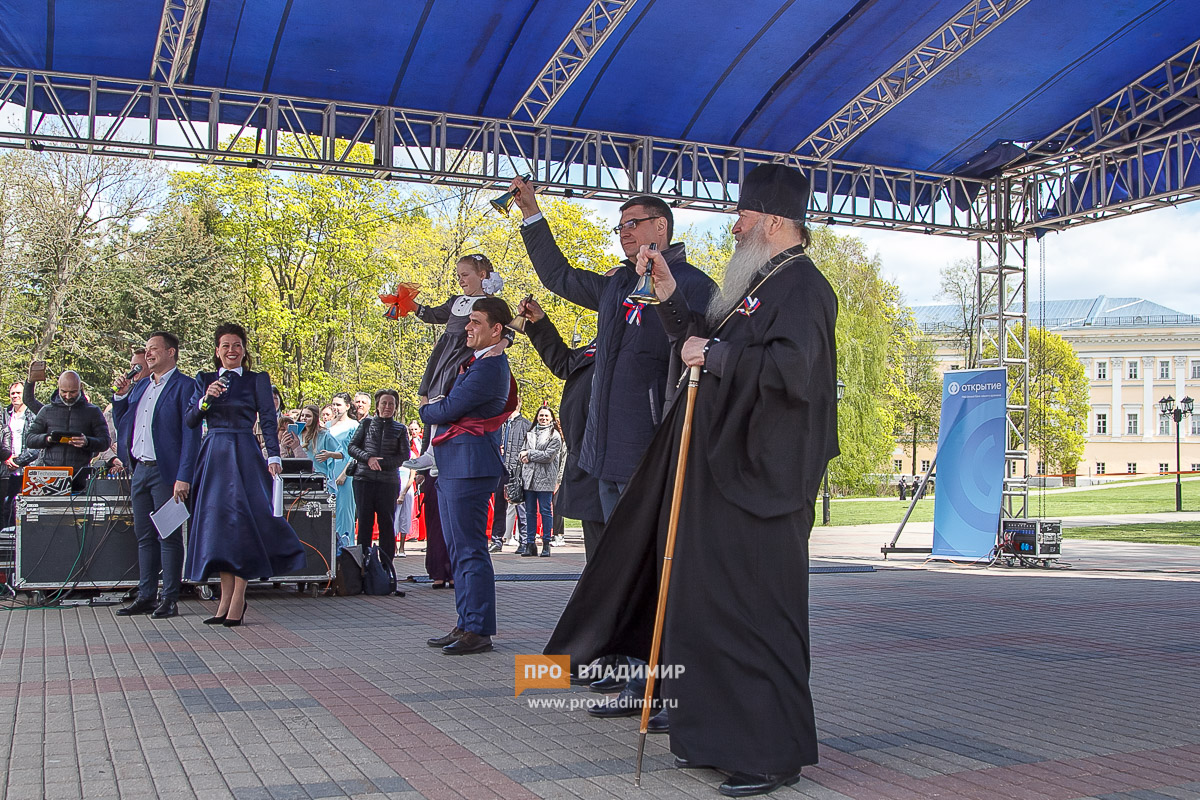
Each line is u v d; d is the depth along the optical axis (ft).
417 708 14.03
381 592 28.19
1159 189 40.73
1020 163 45.50
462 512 18.84
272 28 33.94
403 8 33.37
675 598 11.00
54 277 103.91
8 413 35.91
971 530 44.39
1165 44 36.88
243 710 13.83
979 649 20.86
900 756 12.14
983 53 36.99
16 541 25.27
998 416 44.37
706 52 36.68
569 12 34.19
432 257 90.22
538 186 40.75
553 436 43.78
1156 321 305.12
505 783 10.64
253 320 100.78
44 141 35.78
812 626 23.94
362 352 105.29
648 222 14.64
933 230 46.68
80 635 20.62
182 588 27.55
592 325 89.25
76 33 33.68
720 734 10.54
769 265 11.52
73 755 11.52
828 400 11.19
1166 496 138.92
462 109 39.70
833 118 41.27
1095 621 25.85
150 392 24.11
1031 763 11.97
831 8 34.22
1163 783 11.28
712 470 10.96
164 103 37.06
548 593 28.84
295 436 32.17
